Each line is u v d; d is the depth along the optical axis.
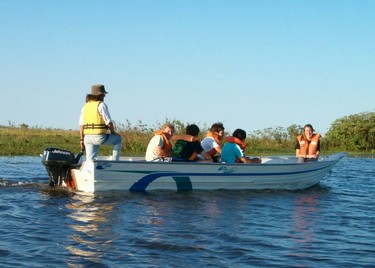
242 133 12.23
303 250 6.41
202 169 11.37
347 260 6.00
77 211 8.64
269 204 10.01
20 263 5.62
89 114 10.85
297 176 12.59
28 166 16.44
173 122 25.05
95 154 10.98
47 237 6.77
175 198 10.33
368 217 8.76
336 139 33.19
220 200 10.29
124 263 5.69
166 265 5.65
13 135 28.28
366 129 32.47
